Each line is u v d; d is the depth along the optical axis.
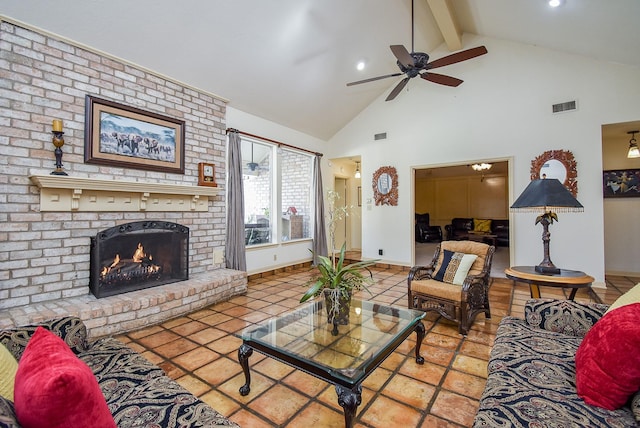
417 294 3.09
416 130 5.55
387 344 1.75
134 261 3.20
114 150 3.15
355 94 5.60
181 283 3.50
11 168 2.54
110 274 3.00
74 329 1.60
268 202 5.43
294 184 6.00
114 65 3.15
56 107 2.77
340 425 1.63
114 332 2.71
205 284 3.49
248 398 1.86
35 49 2.65
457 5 4.21
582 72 4.23
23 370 0.81
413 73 3.43
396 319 2.14
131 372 1.43
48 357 0.85
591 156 4.17
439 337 2.73
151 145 3.47
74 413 0.73
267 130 5.21
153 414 1.16
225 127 4.40
